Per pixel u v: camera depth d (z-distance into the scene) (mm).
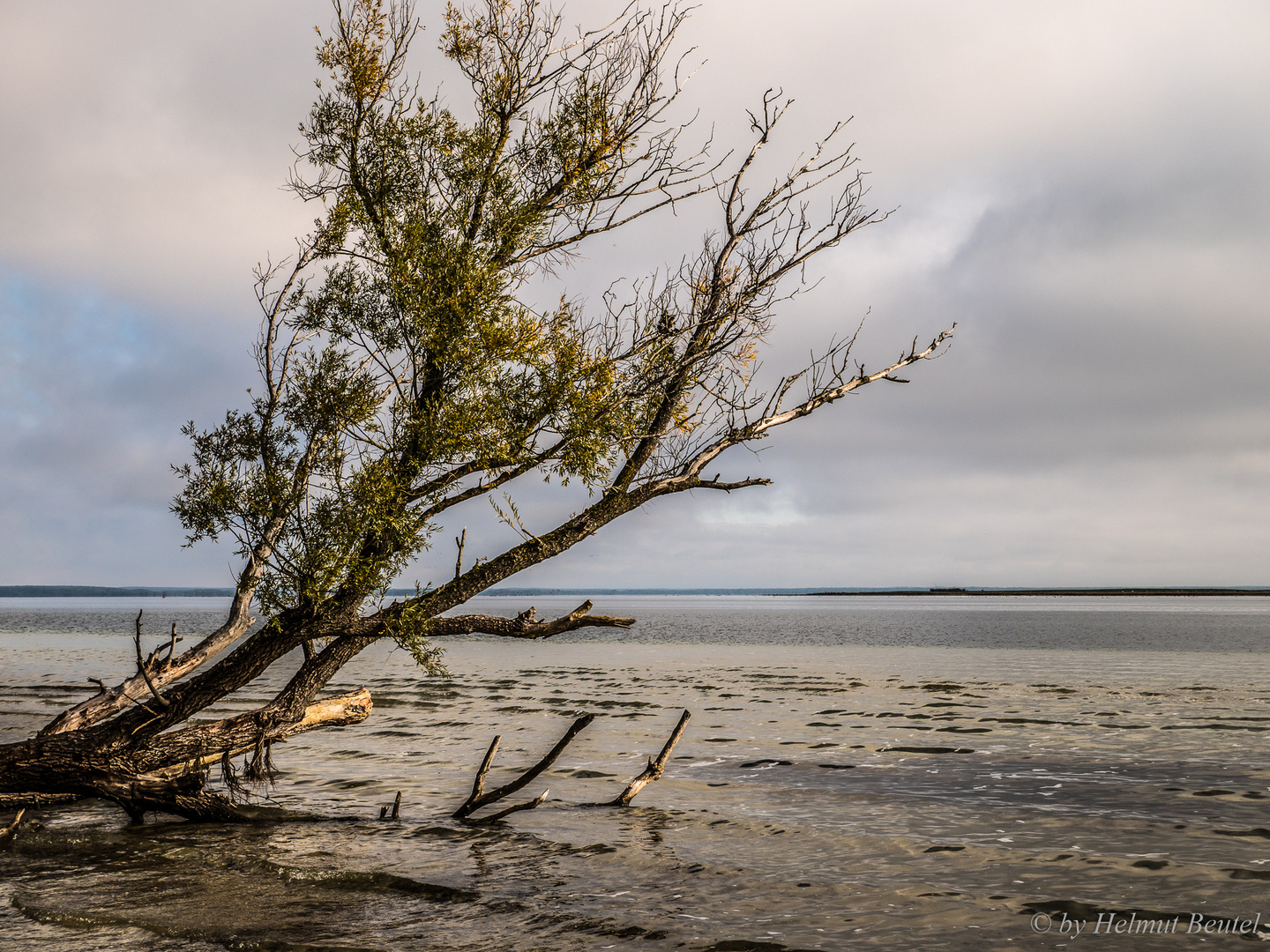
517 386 11039
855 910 9133
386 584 10602
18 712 24047
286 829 12438
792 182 12359
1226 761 17797
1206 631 81375
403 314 11492
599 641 69375
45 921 8703
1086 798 14594
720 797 14820
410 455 10898
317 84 12273
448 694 30641
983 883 10023
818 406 12398
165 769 11539
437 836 12156
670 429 11953
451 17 12078
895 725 23125
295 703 11516
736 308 12086
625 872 10500
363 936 8320
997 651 54656
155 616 135500
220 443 11195
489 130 12227
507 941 8195
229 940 8203
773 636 74875
